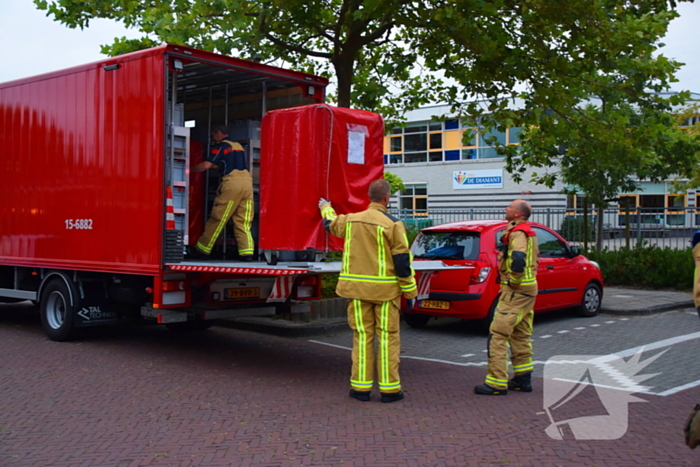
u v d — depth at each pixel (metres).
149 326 11.37
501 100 12.90
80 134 9.05
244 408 6.33
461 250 10.23
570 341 9.71
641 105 12.45
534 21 10.96
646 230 16.56
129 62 8.34
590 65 11.48
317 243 7.11
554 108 12.29
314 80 9.21
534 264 6.75
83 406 6.40
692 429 3.89
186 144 8.16
